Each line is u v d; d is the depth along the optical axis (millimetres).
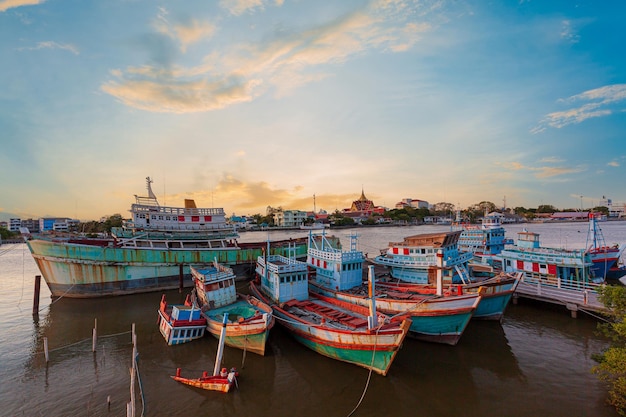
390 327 22766
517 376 22500
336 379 22562
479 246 55031
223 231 55438
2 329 33281
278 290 31625
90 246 44469
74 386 22406
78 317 36812
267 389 21484
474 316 31672
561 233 127375
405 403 19812
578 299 33688
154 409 19578
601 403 19203
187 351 27234
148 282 47719
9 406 20281
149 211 50531
